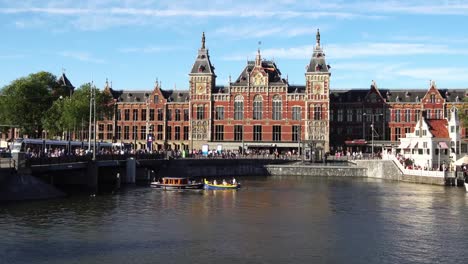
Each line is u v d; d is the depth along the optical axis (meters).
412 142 106.38
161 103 140.12
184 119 139.38
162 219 55.34
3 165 63.31
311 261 39.94
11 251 41.44
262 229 50.97
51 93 129.38
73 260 39.44
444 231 50.41
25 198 63.72
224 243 45.12
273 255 41.47
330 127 138.75
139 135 141.25
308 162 119.50
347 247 44.09
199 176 107.44
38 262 38.84
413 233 49.50
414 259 40.59
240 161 114.19
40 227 49.62
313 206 65.38
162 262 39.28
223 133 135.00
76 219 53.84
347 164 115.69
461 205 66.00
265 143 132.25
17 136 134.50
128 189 81.06
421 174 94.94
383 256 41.38
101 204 63.81
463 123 106.75
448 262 39.88
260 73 133.88
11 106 115.06
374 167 109.06
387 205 66.19
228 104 135.00
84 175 78.44
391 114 136.25
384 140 135.38
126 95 143.62
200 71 135.88
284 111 132.50
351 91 140.62
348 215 58.94
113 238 46.25
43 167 66.81
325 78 130.50
